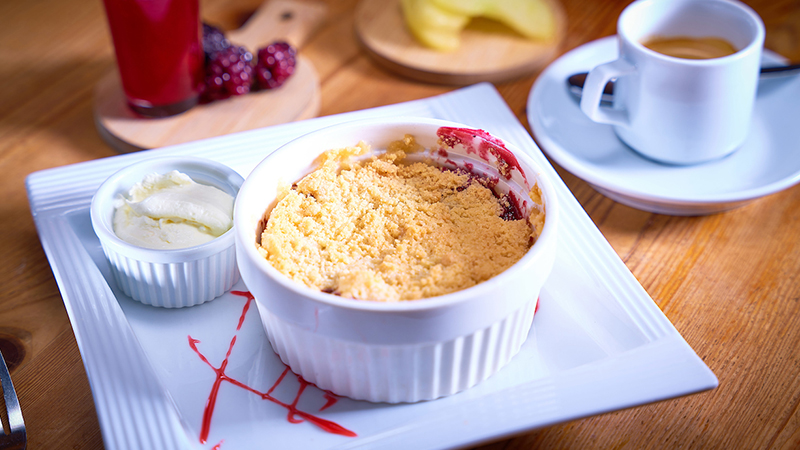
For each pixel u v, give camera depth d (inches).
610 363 18.8
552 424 18.2
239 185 20.8
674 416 19.4
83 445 19.1
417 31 26.4
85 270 20.3
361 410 18.9
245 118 24.6
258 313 20.4
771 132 23.3
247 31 27.0
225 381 19.3
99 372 18.8
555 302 20.0
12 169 23.9
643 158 23.0
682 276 21.4
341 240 19.4
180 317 20.3
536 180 19.4
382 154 20.7
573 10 28.3
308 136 20.1
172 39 23.5
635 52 22.0
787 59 25.1
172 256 19.7
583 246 20.5
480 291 17.7
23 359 20.3
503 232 19.5
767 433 19.1
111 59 26.9
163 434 18.2
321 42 27.5
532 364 19.3
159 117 24.5
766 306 20.9
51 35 27.6
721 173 22.6
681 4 23.3
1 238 22.4
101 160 22.2
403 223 19.6
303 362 18.9
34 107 25.5
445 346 18.1
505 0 26.6
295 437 18.6
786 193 22.9
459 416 18.3
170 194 20.4
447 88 26.0
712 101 21.7
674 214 22.6
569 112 24.0
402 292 18.4
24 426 19.0
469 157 20.6
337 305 17.6
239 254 18.6
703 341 20.4
